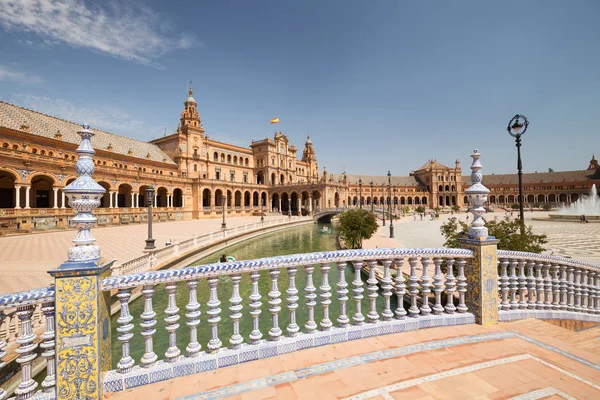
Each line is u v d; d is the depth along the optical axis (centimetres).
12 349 647
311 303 436
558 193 10400
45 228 3347
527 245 1026
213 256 2592
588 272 673
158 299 1445
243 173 8550
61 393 298
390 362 385
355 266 464
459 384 339
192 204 6378
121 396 319
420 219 6606
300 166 10575
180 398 317
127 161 5403
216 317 388
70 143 4169
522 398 315
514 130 1162
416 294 502
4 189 3872
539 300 600
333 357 396
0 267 1568
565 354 410
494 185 11506
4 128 3372
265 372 363
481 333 471
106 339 332
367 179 12400
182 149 6819
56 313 298
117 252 2047
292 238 3959
